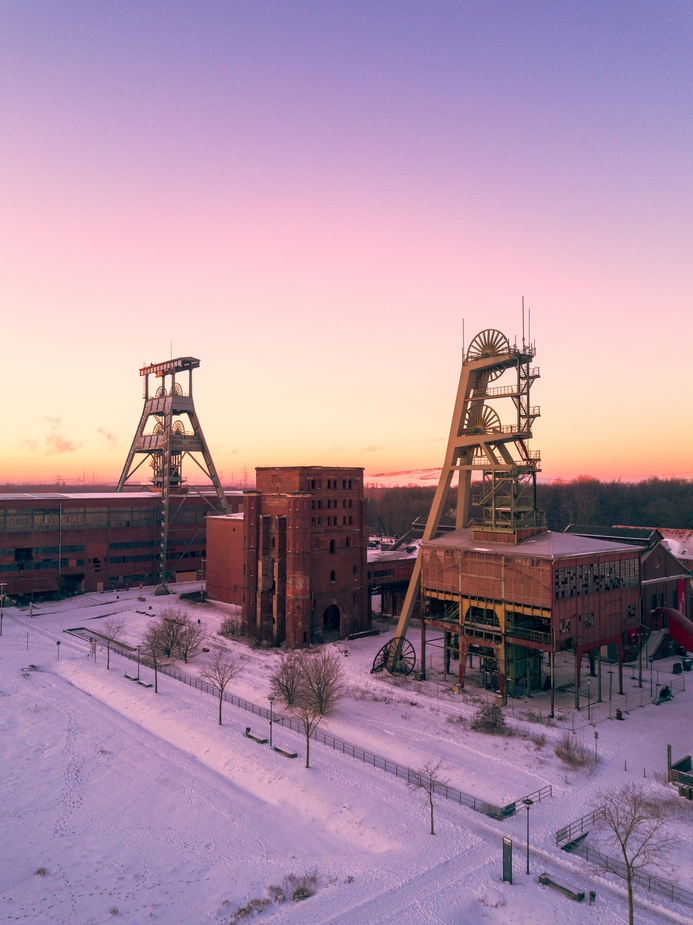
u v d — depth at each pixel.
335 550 81.62
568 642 55.34
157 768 45.62
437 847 34.50
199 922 29.12
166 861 34.53
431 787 37.88
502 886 30.83
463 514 71.56
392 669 67.06
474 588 61.28
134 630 84.38
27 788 42.50
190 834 37.25
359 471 84.81
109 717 55.06
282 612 78.56
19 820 38.66
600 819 37.53
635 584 62.56
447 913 28.75
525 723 52.22
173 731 51.59
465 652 62.12
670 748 42.78
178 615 91.94
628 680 64.56
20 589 100.50
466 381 68.25
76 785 43.00
